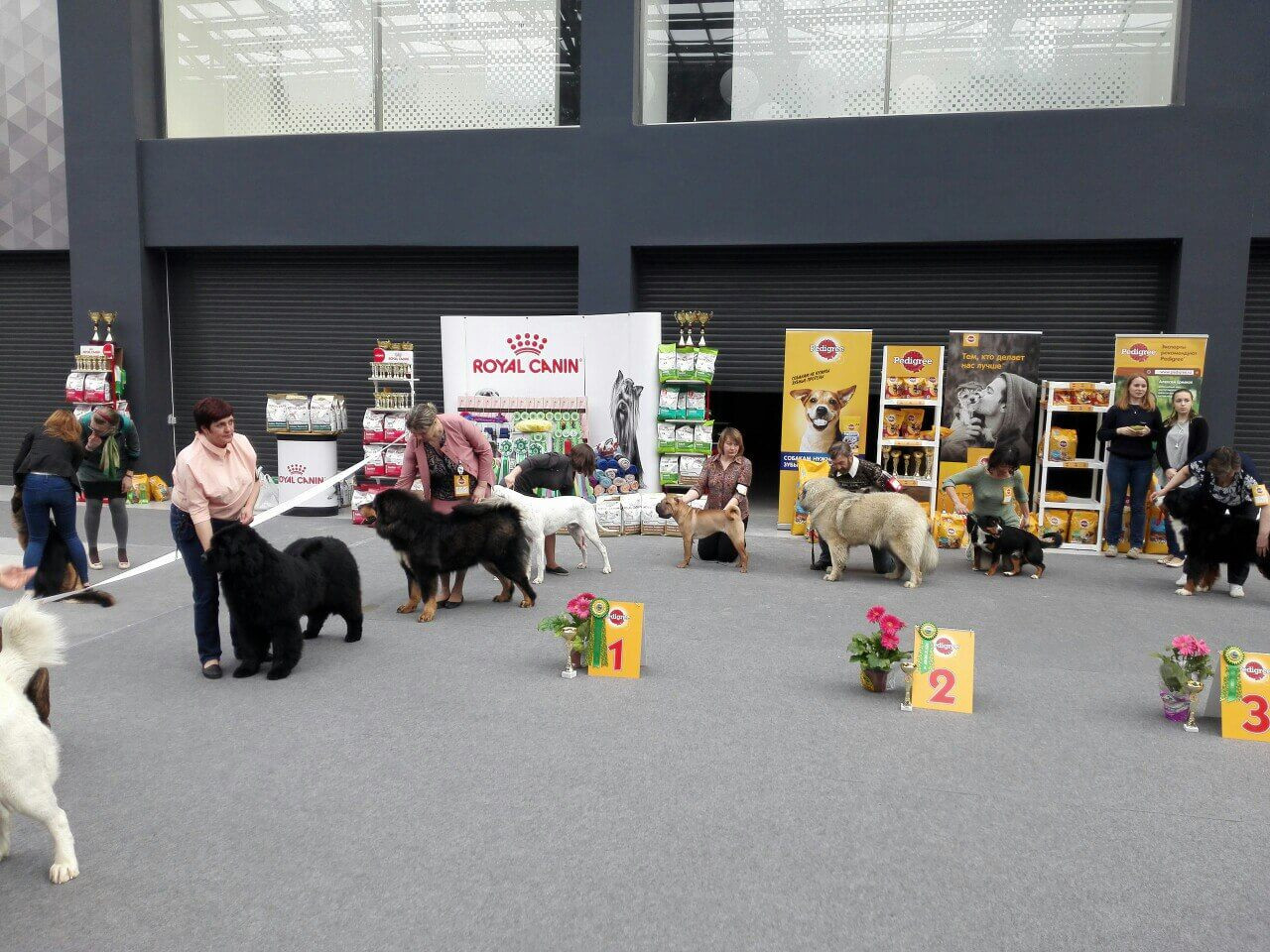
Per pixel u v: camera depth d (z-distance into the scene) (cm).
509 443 899
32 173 1123
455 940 246
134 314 1094
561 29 1006
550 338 945
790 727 401
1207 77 859
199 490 446
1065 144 895
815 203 952
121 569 723
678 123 983
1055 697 445
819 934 250
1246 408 915
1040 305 947
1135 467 786
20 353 1185
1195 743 389
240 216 1069
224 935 249
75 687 450
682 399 907
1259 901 268
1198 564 648
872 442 1173
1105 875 282
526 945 244
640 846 297
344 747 377
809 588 668
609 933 250
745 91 980
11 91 1108
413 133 1025
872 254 974
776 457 1486
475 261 1063
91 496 716
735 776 350
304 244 1062
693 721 407
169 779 346
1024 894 271
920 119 921
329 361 1112
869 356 864
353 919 256
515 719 408
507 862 287
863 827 311
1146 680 471
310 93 1072
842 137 938
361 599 560
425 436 604
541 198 1009
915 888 274
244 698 434
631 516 883
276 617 453
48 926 254
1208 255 876
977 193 917
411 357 974
